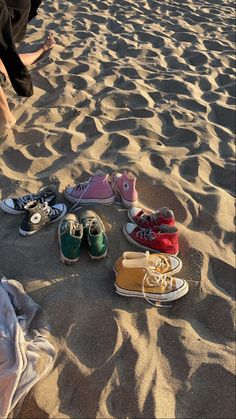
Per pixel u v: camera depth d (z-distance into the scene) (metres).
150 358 1.92
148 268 2.13
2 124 3.30
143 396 1.79
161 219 2.42
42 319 2.02
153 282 2.14
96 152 3.21
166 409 1.77
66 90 3.92
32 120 3.53
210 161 3.20
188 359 1.94
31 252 2.37
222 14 6.17
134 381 1.84
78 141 3.31
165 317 2.12
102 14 5.88
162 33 5.40
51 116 3.59
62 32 5.18
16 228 2.52
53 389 1.80
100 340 1.98
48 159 3.11
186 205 2.76
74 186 2.78
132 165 3.04
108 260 2.38
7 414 1.69
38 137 3.30
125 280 2.13
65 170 2.98
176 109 3.83
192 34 5.40
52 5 6.04
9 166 3.03
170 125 3.63
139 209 2.61
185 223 2.66
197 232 2.60
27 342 1.86
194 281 2.29
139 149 3.31
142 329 2.04
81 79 4.14
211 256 2.43
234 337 2.06
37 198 2.61
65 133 3.35
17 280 2.21
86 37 5.12
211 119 3.77
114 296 2.18
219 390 1.84
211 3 6.66
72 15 5.77
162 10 6.23
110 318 2.05
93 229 2.34
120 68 4.40
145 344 1.98
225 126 3.73
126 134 3.43
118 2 6.37
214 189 2.93
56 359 1.90
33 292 2.15
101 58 4.63
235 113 3.83
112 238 2.50
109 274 2.30
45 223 2.50
